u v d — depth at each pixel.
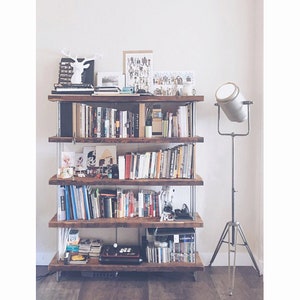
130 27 3.02
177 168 2.78
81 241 2.96
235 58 3.04
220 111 3.06
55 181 2.68
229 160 3.08
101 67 3.03
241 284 2.73
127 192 2.91
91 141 2.67
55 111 3.04
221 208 3.11
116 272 2.82
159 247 2.75
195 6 3.02
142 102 2.88
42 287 2.67
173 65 3.03
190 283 2.75
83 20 3.02
